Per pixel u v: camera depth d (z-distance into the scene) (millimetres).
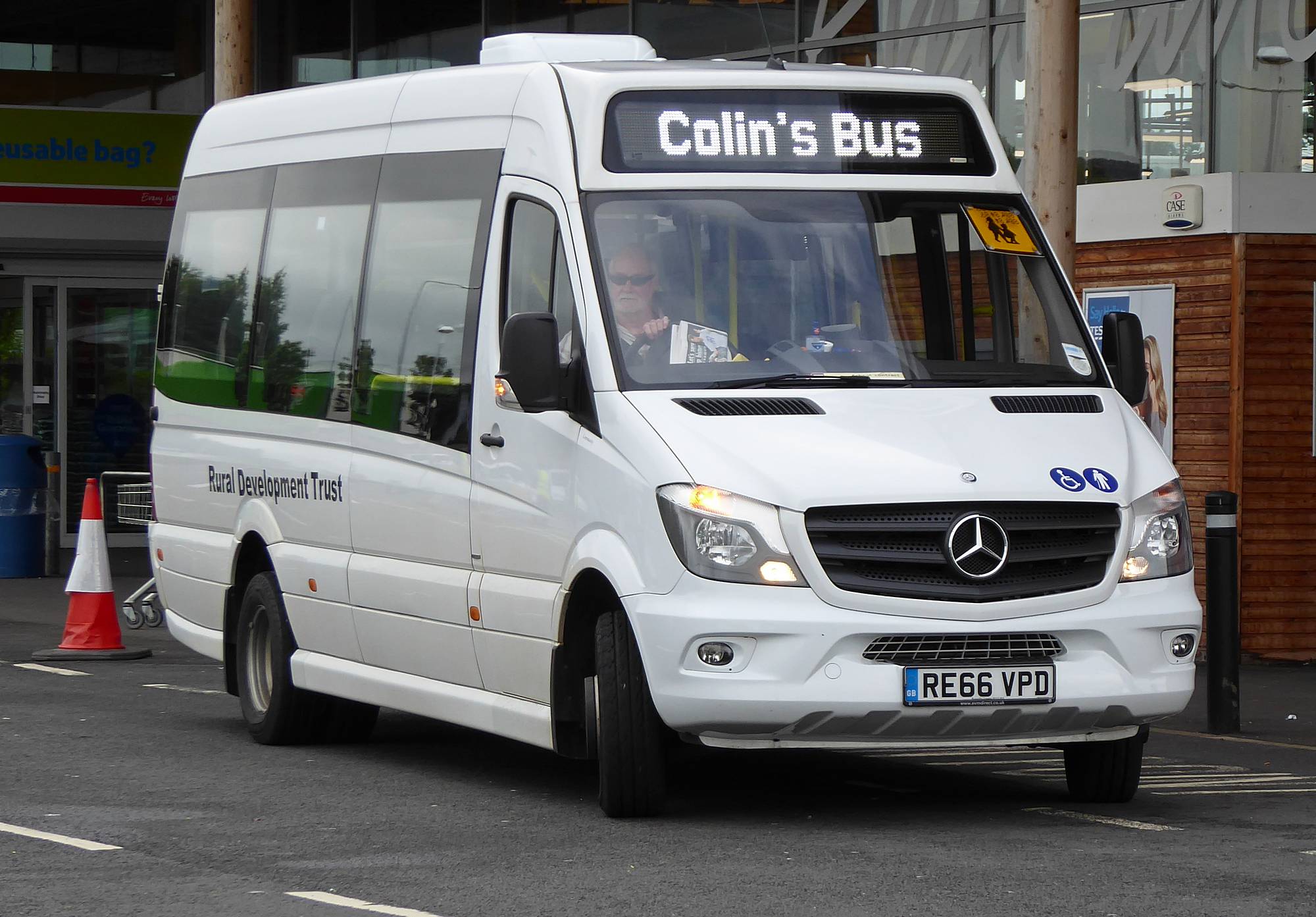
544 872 11867
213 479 19484
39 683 22109
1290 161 26016
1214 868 11984
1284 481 26000
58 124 39969
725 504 12883
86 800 14641
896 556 12930
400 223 16812
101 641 24750
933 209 15211
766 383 13945
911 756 17484
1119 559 13445
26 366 40406
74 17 40094
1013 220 15516
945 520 13008
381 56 39281
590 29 35281
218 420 19391
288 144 18969
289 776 16047
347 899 11133
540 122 15070
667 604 12961
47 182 39969
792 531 12797
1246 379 25781
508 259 15266
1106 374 15055
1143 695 13352
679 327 14109
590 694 13742
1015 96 28609
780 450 13141
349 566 16906
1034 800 14844
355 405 17031
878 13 30578
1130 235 26938
